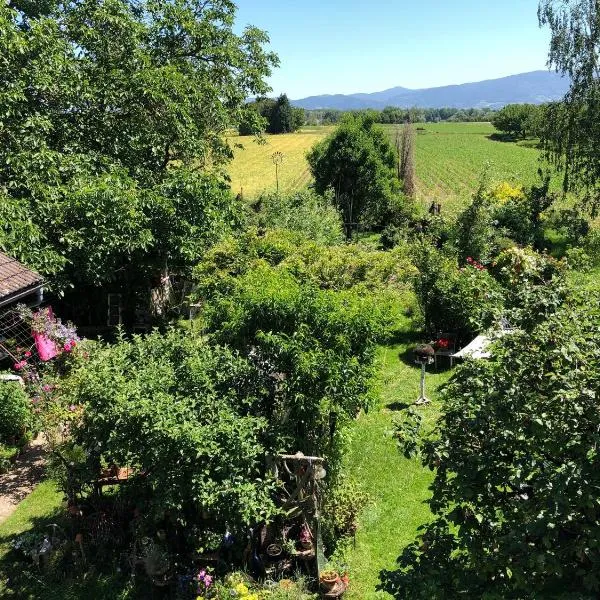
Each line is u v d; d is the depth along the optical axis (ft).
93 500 22.33
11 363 35.99
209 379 20.99
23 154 40.29
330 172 102.94
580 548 11.44
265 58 65.41
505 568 12.57
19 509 25.23
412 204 105.91
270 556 20.54
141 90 49.80
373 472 27.66
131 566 20.62
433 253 44.91
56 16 54.65
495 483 12.87
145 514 20.98
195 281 52.95
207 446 18.11
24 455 30.17
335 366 21.01
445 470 13.74
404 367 42.37
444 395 15.31
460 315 42.32
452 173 202.80
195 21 57.52
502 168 182.80
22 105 43.04
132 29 51.75
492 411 12.67
